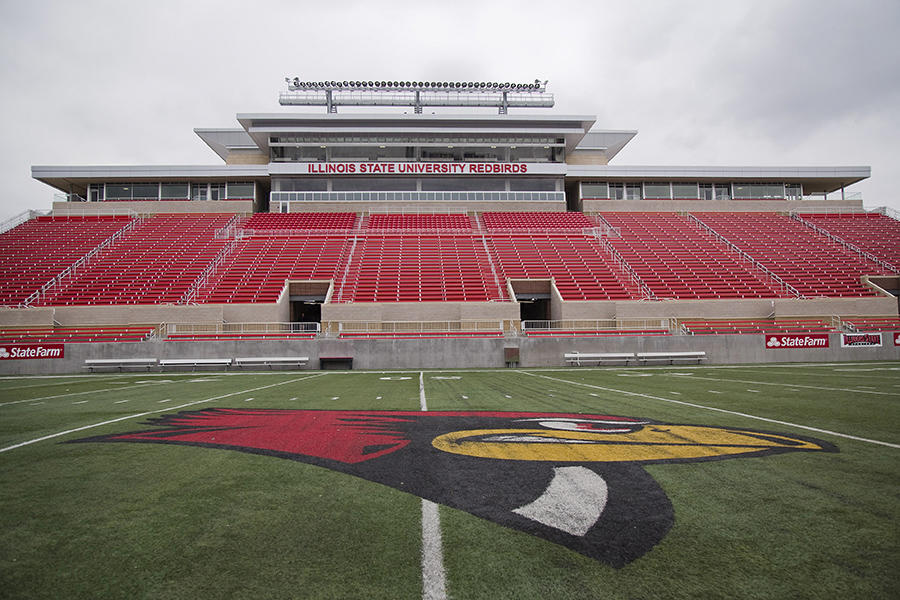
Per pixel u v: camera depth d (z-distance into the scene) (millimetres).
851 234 35469
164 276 27656
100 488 4793
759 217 38406
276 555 3365
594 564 3195
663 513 4031
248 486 4820
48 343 20828
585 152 42031
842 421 7938
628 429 7395
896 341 23281
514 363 21922
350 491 4656
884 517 3900
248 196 38219
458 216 37406
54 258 29641
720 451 6012
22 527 3871
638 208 38875
